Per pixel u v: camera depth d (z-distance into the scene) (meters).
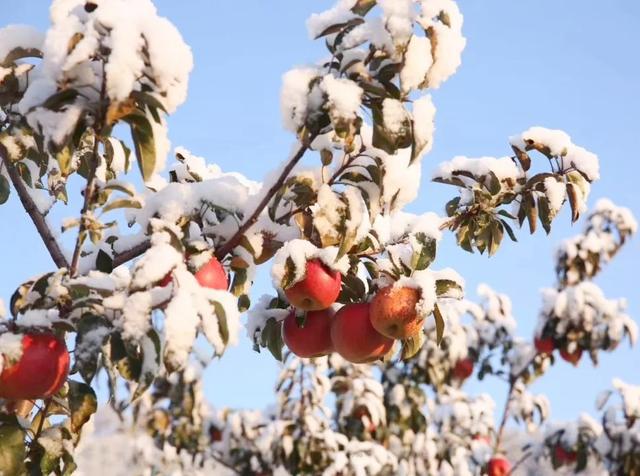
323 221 1.43
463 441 3.60
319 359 3.20
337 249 1.51
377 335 1.57
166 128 1.41
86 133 1.61
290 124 1.38
